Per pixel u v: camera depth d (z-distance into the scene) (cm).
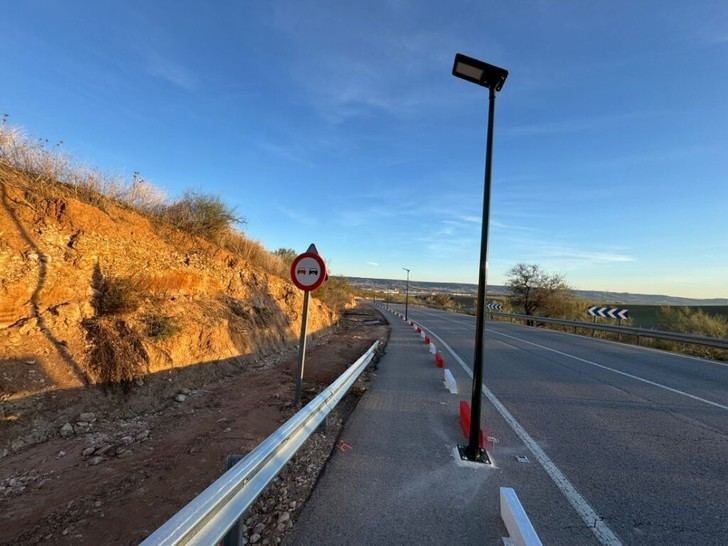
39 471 415
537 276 4109
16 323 560
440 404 688
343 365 1084
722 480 412
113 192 949
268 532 306
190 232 1159
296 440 384
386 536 300
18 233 620
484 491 374
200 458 437
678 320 2334
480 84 459
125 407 600
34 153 751
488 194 452
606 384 878
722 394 811
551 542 300
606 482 401
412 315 4469
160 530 176
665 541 305
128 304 717
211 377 820
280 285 1589
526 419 610
